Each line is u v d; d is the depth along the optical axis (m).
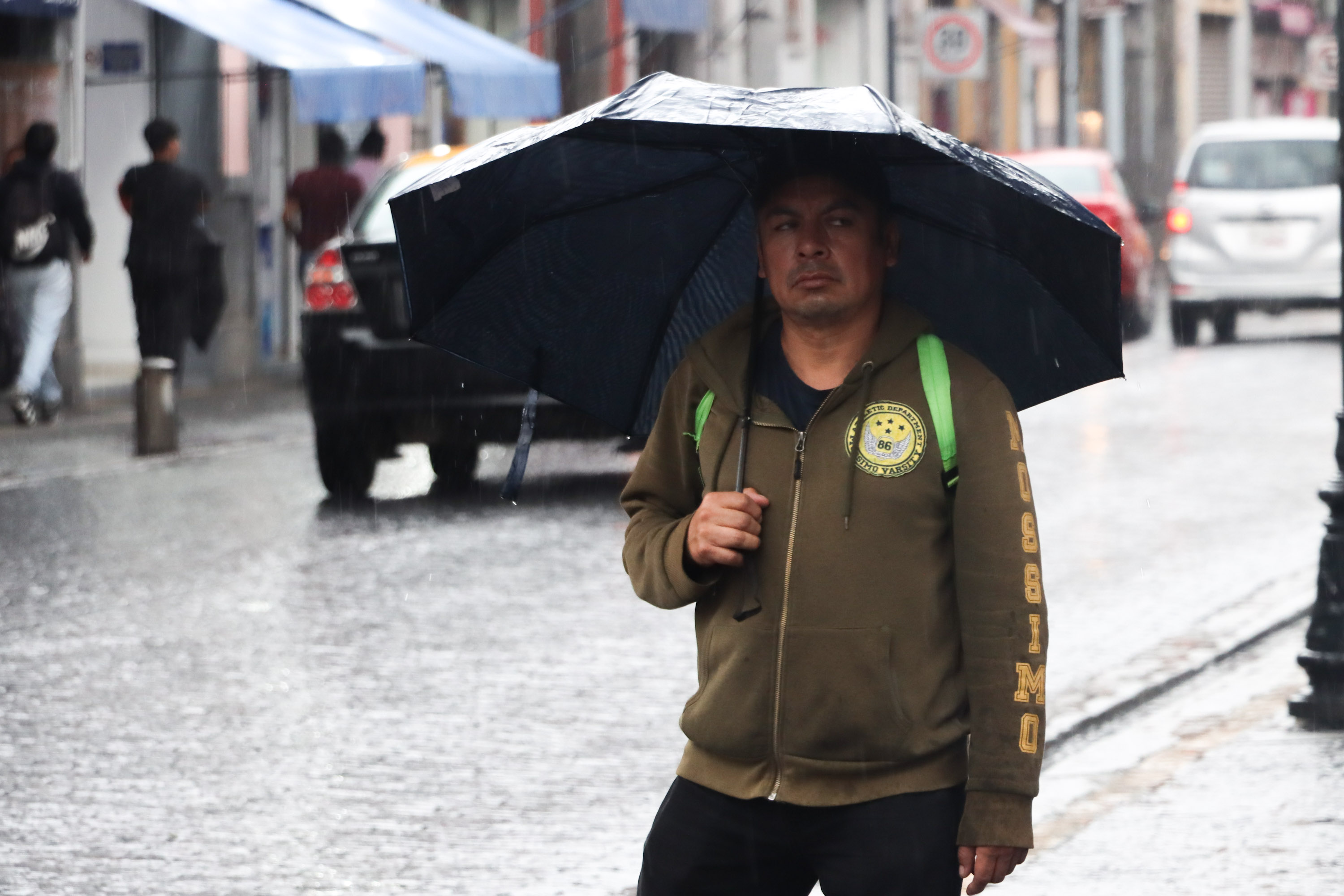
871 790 8.60
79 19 51.91
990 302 9.59
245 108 60.12
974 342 9.77
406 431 31.75
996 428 8.63
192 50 58.34
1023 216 9.02
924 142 8.27
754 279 9.84
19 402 43.91
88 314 56.84
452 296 9.35
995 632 8.51
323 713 19.08
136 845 15.23
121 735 18.30
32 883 14.36
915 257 9.57
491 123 72.31
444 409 31.34
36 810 16.05
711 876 8.94
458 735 18.33
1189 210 61.34
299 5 52.38
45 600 24.39
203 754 17.66
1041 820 15.67
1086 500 31.80
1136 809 15.92
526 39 74.56
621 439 38.19
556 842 15.34
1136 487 33.06
